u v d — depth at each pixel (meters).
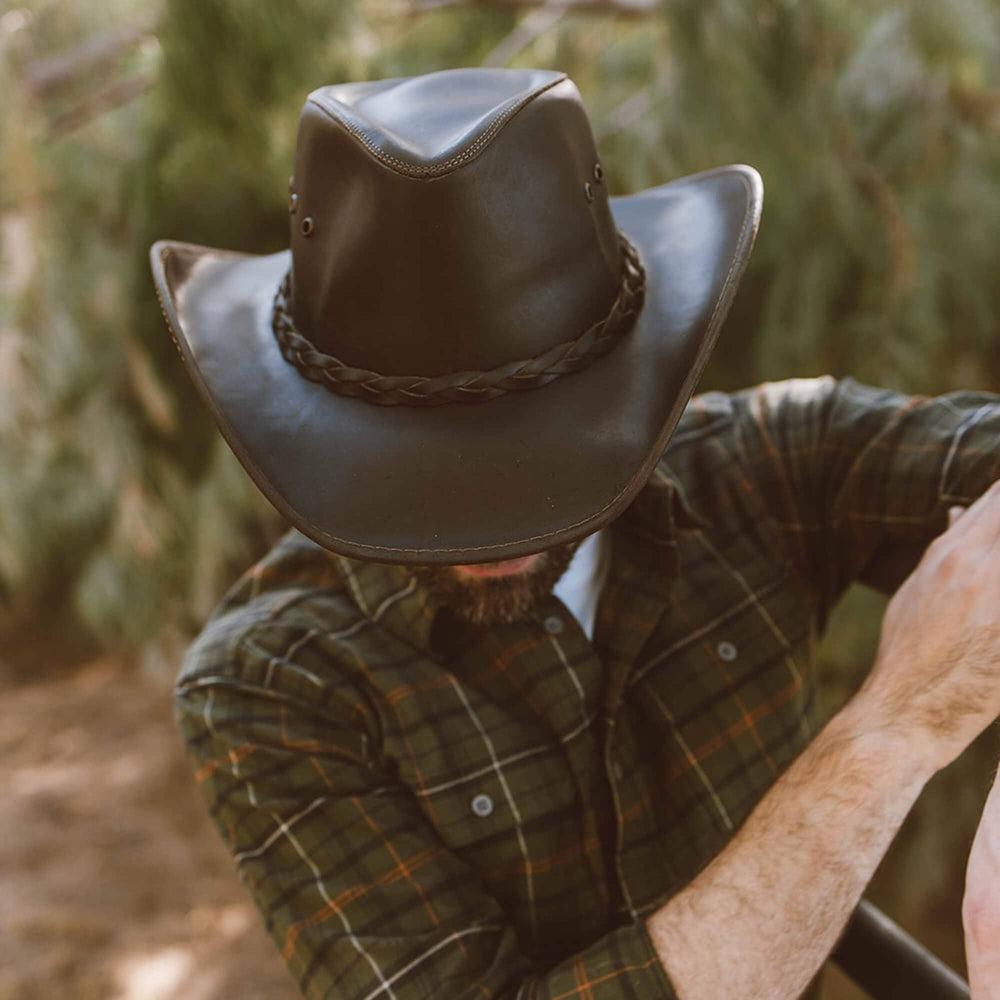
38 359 2.10
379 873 0.95
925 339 1.85
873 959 1.04
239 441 0.79
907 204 1.84
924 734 0.83
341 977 0.92
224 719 0.99
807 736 1.07
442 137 0.78
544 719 1.00
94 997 2.85
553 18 2.02
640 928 0.86
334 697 0.99
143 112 1.98
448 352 0.80
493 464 0.78
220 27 1.69
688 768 1.04
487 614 0.95
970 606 0.85
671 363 0.81
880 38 1.81
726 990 0.83
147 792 3.65
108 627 2.44
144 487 2.22
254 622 1.03
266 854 0.97
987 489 0.96
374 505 0.78
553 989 0.86
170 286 0.90
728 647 1.06
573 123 0.82
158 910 3.18
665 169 1.80
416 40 2.19
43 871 3.29
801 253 1.90
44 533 2.36
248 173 1.89
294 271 0.86
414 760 0.98
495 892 0.99
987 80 1.84
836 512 1.08
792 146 1.77
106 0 2.03
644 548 1.04
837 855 0.82
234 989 2.87
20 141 1.96
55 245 2.07
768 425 1.13
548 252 0.79
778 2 1.73
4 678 4.34
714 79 1.73
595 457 0.78
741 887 0.84
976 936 0.68
